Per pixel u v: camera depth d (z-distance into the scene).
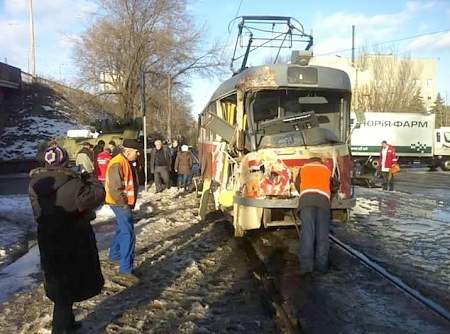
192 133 61.22
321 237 8.16
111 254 8.50
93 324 5.97
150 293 7.14
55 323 5.23
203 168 14.32
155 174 19.75
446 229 11.73
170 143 27.78
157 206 16.02
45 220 5.10
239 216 9.73
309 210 8.08
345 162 9.62
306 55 10.06
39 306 6.65
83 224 5.27
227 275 8.03
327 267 8.25
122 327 5.90
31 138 42.06
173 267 8.52
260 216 9.38
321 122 10.06
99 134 27.72
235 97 10.45
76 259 5.19
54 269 5.13
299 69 9.84
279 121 9.69
